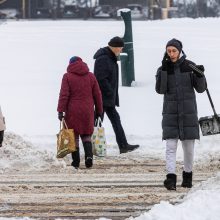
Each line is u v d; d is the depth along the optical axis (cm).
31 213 2128
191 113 2486
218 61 5759
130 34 4791
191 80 2491
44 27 9262
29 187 2564
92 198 2364
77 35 7919
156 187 2566
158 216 1847
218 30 8031
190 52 6209
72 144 2962
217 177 2231
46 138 3541
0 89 4800
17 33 8281
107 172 2908
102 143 3173
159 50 6400
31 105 4294
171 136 2477
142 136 3562
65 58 6209
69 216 2084
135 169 2972
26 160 2995
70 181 2695
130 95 4516
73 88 3006
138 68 5497
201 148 3319
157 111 4103
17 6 14338
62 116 3003
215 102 4266
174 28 8300
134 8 14275
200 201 1955
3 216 2075
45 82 5112
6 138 3139
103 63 3272
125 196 2395
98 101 3062
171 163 2478
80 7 14512
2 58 6209
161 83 2484
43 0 14475
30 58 6216
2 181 2691
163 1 13962
